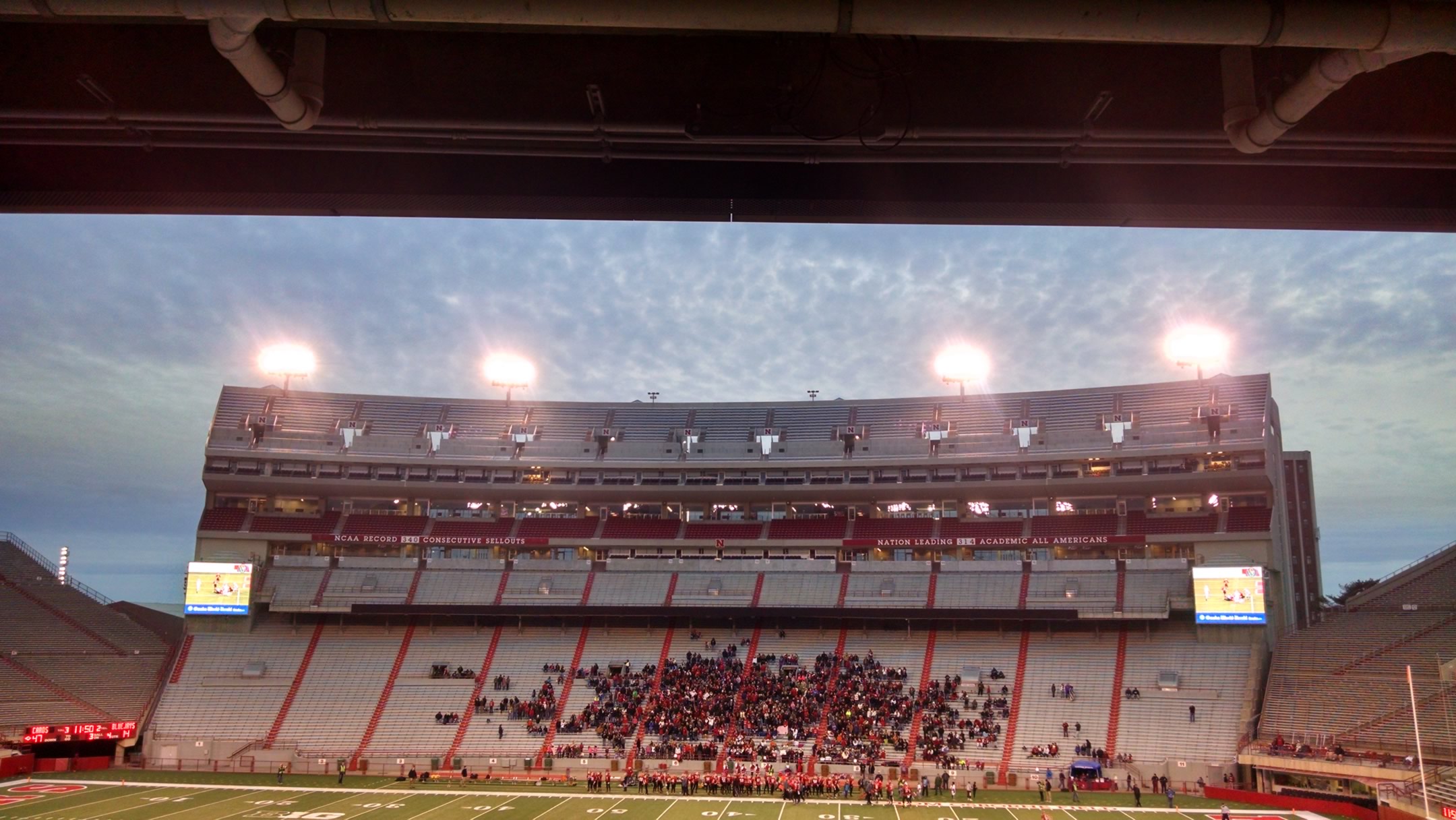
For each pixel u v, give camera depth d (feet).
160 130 32.19
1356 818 158.40
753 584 248.11
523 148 32.40
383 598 249.34
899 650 233.55
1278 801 169.58
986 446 248.93
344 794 182.91
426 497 268.21
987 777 194.39
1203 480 230.07
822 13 22.34
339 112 31.14
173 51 30.45
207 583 245.65
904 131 29.78
